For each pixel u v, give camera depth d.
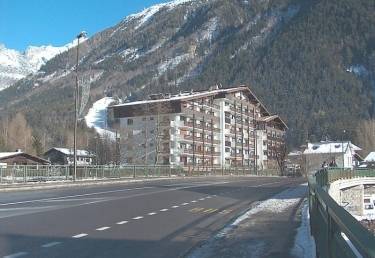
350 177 55.72
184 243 12.05
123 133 102.25
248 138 130.38
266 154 137.25
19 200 24.41
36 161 77.62
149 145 103.81
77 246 11.27
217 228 15.02
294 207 22.25
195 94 114.81
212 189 36.41
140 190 33.38
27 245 11.28
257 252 10.82
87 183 43.31
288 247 11.34
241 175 90.88
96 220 16.11
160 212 19.20
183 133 104.50
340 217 5.03
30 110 192.50
